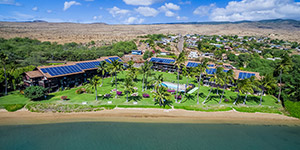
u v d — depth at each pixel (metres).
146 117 51.12
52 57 115.62
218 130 46.84
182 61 58.28
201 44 194.00
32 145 38.22
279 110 57.81
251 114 55.06
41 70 64.88
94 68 83.75
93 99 60.09
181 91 71.00
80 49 143.00
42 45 145.75
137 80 85.06
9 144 38.38
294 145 41.81
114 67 63.56
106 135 42.56
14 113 49.88
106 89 71.00
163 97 54.88
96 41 194.38
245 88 56.19
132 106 55.97
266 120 52.41
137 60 129.62
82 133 43.12
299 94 59.88
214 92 72.31
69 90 68.56
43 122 47.09
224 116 53.53
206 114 54.06
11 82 65.19
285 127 49.41
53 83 66.06
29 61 96.38
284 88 68.69
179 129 46.41
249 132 46.50
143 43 182.50
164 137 42.62
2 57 59.72
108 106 54.94
